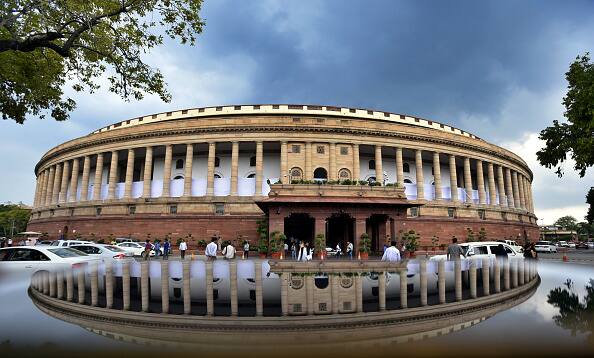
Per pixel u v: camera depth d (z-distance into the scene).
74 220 56.56
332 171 50.19
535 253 24.17
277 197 34.59
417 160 54.25
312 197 35.00
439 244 51.84
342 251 38.00
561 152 28.77
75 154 60.62
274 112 57.41
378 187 36.59
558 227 159.88
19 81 21.22
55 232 59.25
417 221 51.44
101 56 19.97
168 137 52.50
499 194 63.91
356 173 50.94
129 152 54.56
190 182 50.97
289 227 42.41
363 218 34.62
